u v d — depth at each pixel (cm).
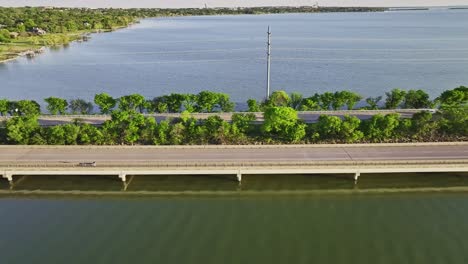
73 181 5244
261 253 3959
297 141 5856
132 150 5603
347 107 8450
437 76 12381
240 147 5659
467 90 7200
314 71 13488
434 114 6706
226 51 18450
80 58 16800
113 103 7588
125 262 3850
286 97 7719
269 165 5031
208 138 5959
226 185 5159
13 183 5188
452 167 4975
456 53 16475
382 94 10538
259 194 5041
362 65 14388
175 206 4816
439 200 4859
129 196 5025
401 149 5503
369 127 5853
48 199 4950
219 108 8012
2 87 11662
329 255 3912
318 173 5238
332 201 4891
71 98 10475
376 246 4041
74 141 5825
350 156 5288
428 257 3862
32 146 5731
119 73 13638
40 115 7275
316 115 7162
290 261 3838
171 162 5141
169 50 19062
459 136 5934
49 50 19075
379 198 4928
